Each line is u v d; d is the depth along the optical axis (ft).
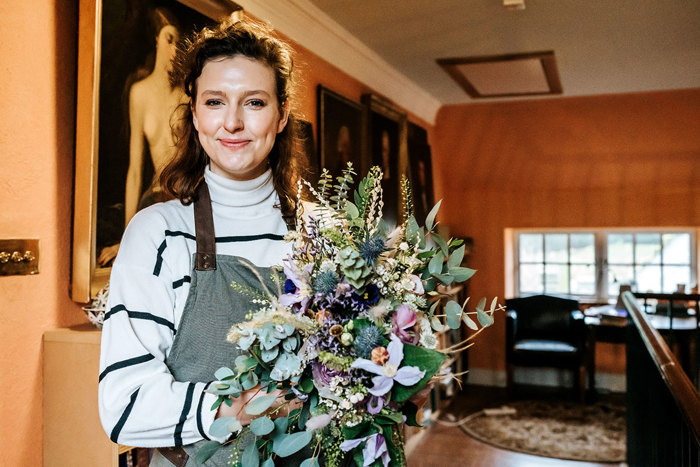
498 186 23.32
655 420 9.12
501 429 18.12
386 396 3.47
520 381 23.66
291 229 4.52
